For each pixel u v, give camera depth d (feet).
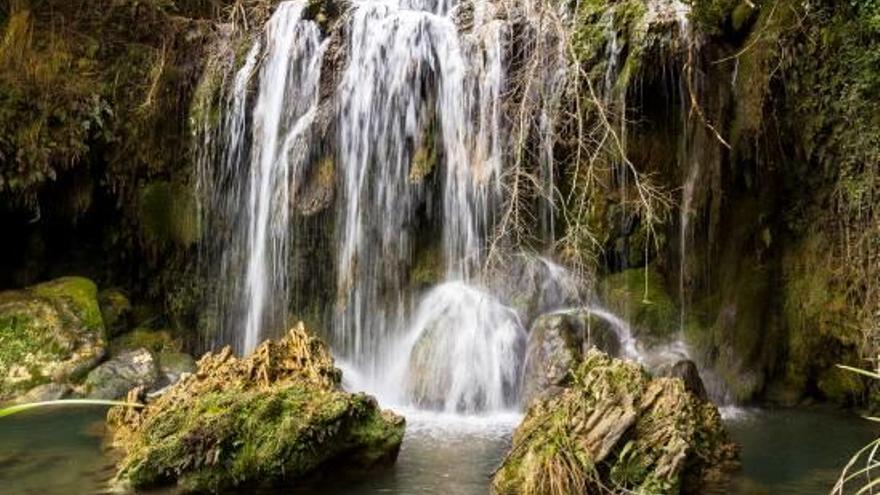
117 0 33.42
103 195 33.19
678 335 29.07
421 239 31.40
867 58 26.40
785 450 21.89
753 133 28.48
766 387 29.27
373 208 31.73
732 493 18.01
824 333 28.25
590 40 29.48
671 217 29.81
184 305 33.24
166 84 33.32
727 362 29.04
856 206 26.89
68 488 17.70
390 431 19.48
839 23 26.96
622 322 29.09
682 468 17.51
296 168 32.14
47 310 28.63
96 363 28.25
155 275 33.83
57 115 31.22
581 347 26.68
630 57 28.58
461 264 30.66
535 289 29.19
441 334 28.09
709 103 28.73
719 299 29.63
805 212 29.12
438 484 18.37
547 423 18.26
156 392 27.55
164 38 33.91
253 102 33.17
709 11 27.99
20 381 26.81
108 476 18.45
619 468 17.30
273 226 32.27
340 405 18.44
